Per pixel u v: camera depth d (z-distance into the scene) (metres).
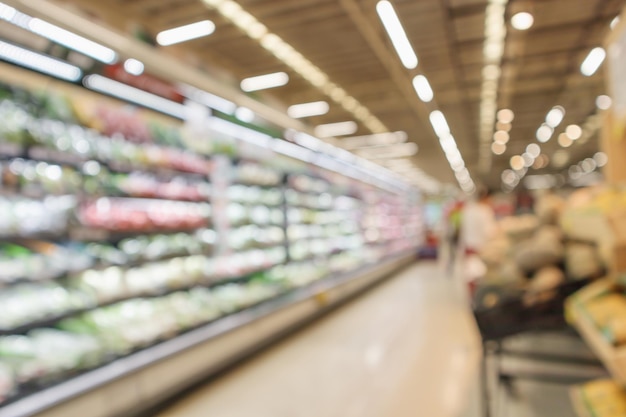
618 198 1.71
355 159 8.91
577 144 17.17
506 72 8.30
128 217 3.58
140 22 5.47
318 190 7.74
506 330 2.44
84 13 2.97
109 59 3.15
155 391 3.24
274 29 5.99
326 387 3.72
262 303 4.92
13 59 2.62
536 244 2.55
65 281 3.06
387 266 10.81
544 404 3.07
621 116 1.39
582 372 3.49
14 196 2.80
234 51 6.83
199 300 4.21
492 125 12.99
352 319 6.30
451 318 6.12
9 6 2.45
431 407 3.24
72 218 3.07
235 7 5.29
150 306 3.72
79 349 2.90
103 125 3.40
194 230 4.35
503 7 5.52
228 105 4.57
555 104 11.15
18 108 2.85
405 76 8.09
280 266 6.06
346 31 6.15
